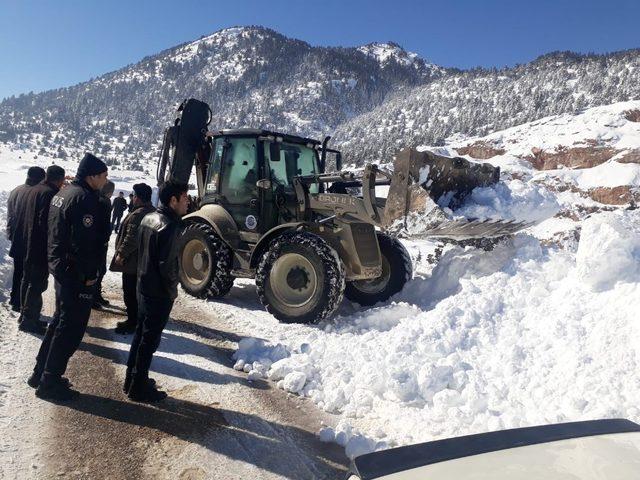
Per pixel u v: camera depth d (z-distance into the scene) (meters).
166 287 3.48
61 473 2.73
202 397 3.81
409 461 1.49
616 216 4.80
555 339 4.20
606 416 3.19
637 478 1.36
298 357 4.56
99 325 5.33
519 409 3.56
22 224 5.14
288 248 5.70
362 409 3.79
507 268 5.60
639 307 4.01
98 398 3.63
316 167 7.18
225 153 6.74
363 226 6.03
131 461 2.90
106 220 3.53
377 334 5.03
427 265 8.86
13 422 3.16
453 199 5.54
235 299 6.92
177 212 3.59
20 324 4.75
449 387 3.94
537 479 1.37
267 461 3.02
